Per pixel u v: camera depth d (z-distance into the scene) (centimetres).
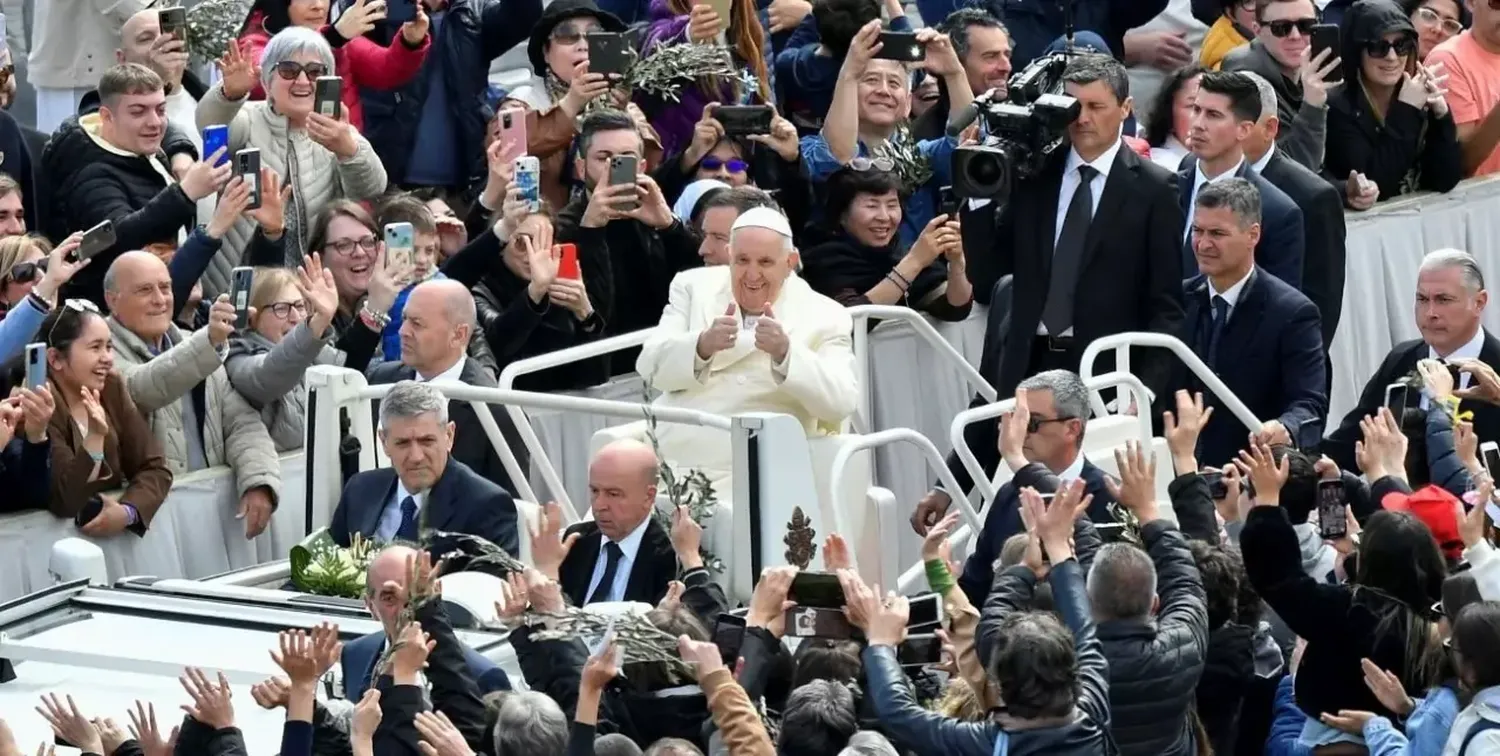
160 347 4397
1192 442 3650
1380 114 5506
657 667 3275
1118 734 3231
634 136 4634
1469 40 5772
